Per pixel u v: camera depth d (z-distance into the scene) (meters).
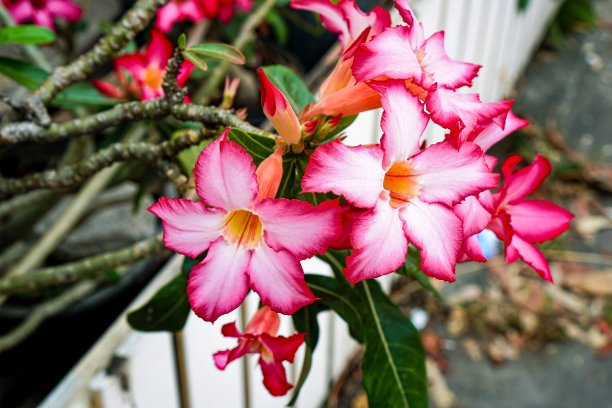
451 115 0.26
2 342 0.57
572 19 1.60
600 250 1.09
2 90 0.77
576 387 0.89
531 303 0.98
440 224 0.26
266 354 0.30
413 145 0.26
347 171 0.25
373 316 0.35
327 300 0.35
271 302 0.25
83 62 0.37
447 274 0.26
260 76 0.26
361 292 0.35
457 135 0.26
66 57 0.65
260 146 0.28
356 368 0.89
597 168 1.24
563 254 1.08
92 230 0.73
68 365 0.64
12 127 0.35
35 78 0.41
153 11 0.36
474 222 0.28
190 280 0.26
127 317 0.36
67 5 0.58
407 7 0.27
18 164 0.66
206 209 0.26
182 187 0.35
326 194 0.29
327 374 0.78
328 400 0.84
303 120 0.29
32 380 0.63
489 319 0.96
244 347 0.30
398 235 0.25
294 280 0.25
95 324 0.66
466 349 0.92
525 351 0.93
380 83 0.26
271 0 0.62
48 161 0.67
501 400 0.87
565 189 1.20
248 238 0.26
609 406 0.86
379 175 0.25
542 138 1.31
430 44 0.28
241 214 0.26
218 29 0.74
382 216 0.25
